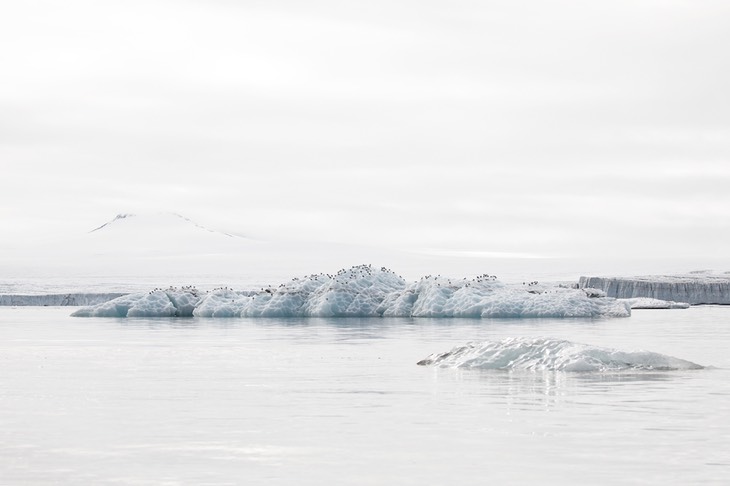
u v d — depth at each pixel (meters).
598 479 14.69
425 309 75.06
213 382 27.59
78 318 78.56
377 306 77.88
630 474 15.00
